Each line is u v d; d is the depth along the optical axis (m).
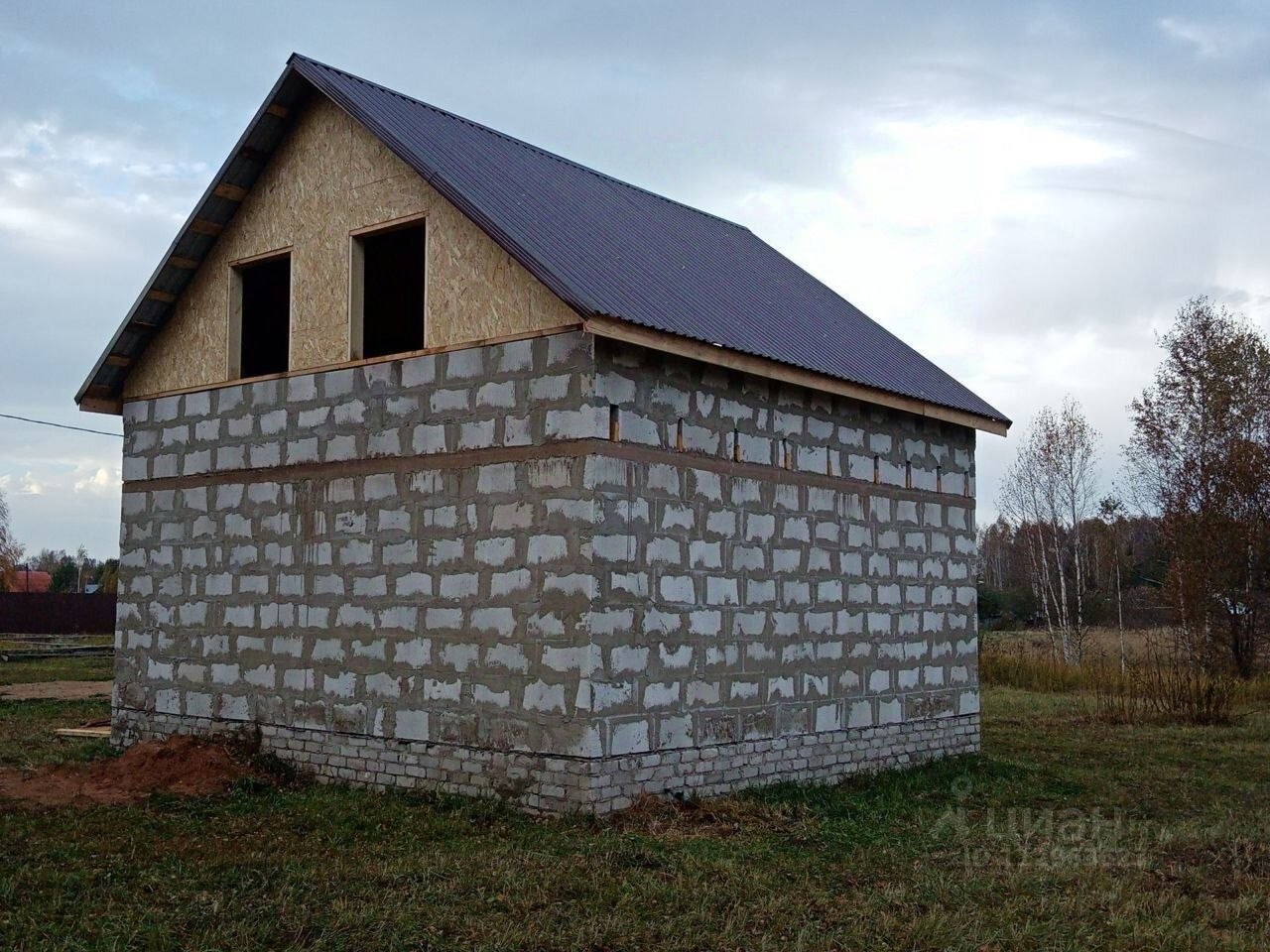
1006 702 23.81
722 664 11.71
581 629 10.36
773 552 12.43
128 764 12.48
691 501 11.47
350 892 8.04
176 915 7.50
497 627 10.95
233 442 13.44
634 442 10.89
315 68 12.62
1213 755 16.36
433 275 11.78
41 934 7.15
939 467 15.20
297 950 6.90
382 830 9.96
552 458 10.70
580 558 10.42
